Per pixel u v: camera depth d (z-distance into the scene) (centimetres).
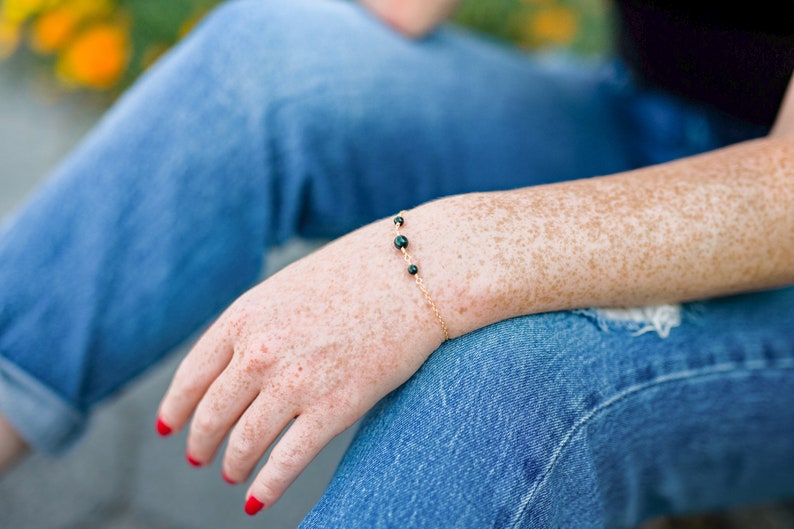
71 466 82
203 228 59
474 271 50
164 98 59
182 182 59
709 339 54
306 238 68
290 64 61
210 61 59
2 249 58
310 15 64
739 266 52
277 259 104
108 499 80
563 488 50
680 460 57
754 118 64
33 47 148
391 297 50
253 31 60
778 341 55
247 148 60
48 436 59
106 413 89
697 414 55
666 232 51
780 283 53
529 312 51
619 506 57
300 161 61
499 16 129
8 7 129
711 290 52
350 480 49
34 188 121
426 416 49
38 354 58
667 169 53
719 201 51
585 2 131
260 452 52
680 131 70
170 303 60
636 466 56
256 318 50
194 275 60
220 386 51
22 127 136
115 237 58
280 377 50
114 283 58
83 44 127
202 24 62
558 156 70
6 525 76
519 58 76
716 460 58
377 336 50
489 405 48
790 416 57
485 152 68
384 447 49
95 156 59
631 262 51
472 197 52
